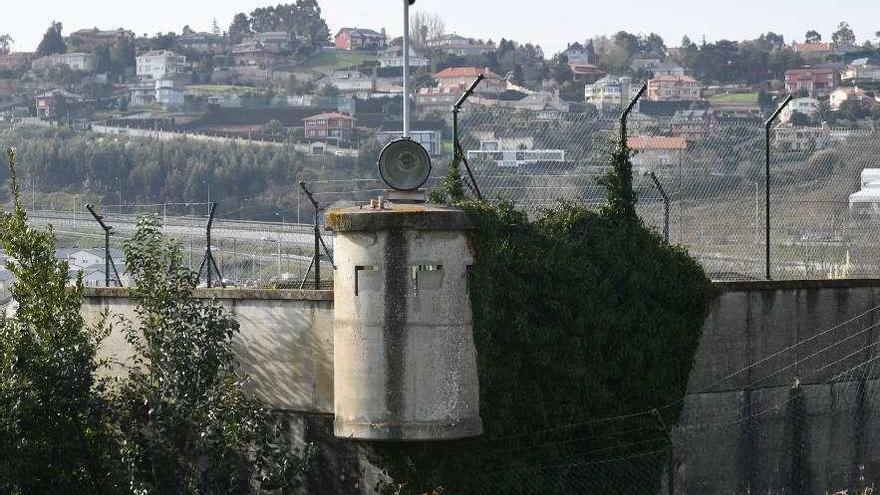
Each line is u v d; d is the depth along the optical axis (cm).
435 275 5444
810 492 6675
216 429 5716
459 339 5512
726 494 6456
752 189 7269
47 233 6188
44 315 5972
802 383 6650
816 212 7481
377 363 5450
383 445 5528
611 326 6116
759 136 7338
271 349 6138
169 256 6022
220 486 5769
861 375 6825
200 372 5853
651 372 6231
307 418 6059
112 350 6488
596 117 6544
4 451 5794
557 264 5969
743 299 6500
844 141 7669
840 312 6744
